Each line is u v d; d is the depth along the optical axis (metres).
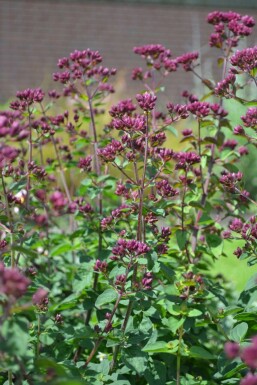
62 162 6.70
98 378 4.38
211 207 5.75
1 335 3.38
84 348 5.09
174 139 14.70
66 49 25.33
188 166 5.09
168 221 7.16
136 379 4.91
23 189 5.38
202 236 5.94
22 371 3.74
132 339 4.45
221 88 5.13
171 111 5.10
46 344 4.71
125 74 25.55
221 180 5.15
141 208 4.57
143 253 4.30
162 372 4.55
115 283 4.41
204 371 5.09
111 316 4.45
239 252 4.84
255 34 18.22
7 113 5.53
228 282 7.40
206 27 26.55
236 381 4.53
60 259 6.45
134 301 4.64
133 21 25.95
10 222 4.30
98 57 5.86
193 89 24.83
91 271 5.12
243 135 5.19
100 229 5.46
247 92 14.66
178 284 4.65
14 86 24.75
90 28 25.52
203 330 5.28
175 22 26.36
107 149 4.68
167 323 4.65
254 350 2.82
